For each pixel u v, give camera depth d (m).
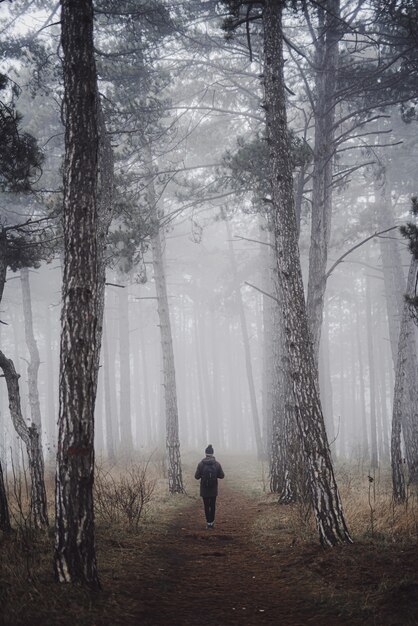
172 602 6.19
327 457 8.55
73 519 6.20
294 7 10.62
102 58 15.31
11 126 10.15
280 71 9.87
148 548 8.62
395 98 15.07
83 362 6.52
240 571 7.65
